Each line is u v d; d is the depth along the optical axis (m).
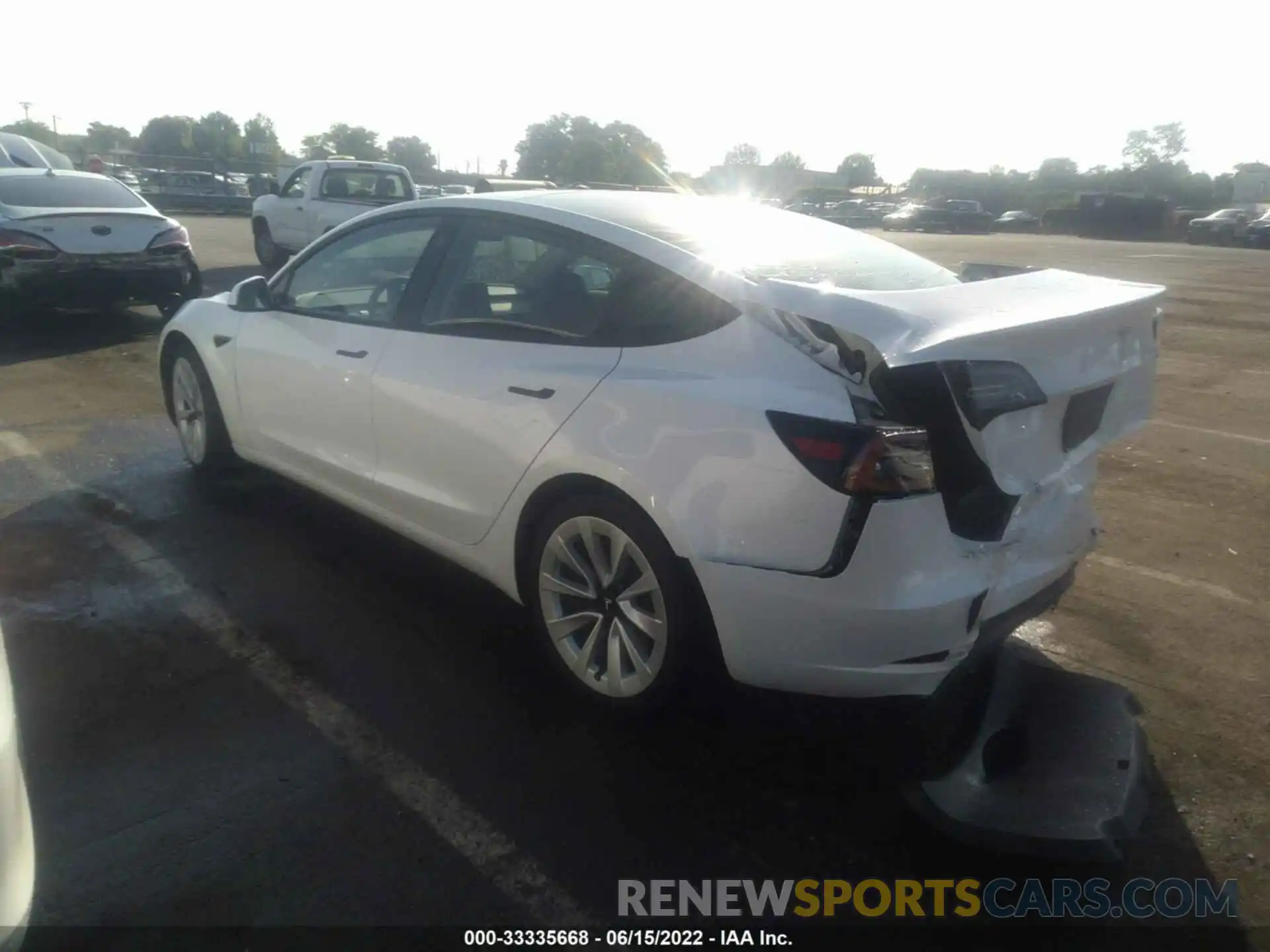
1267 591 4.90
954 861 2.96
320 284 4.80
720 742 3.47
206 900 2.69
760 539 3.00
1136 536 5.62
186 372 5.68
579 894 2.78
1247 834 3.11
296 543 4.98
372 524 5.24
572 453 3.43
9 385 8.06
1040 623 4.49
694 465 3.12
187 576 4.58
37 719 3.45
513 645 4.08
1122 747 3.45
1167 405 8.96
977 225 48.38
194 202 33.69
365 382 4.29
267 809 3.05
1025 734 3.53
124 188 10.94
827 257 3.82
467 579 4.66
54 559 4.71
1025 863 2.96
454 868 2.85
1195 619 4.58
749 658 3.13
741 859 2.94
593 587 3.53
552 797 3.16
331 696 3.67
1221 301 17.27
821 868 2.92
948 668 3.03
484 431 3.76
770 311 3.15
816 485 2.90
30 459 6.16
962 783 3.27
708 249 3.58
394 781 3.21
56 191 10.35
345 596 4.44
